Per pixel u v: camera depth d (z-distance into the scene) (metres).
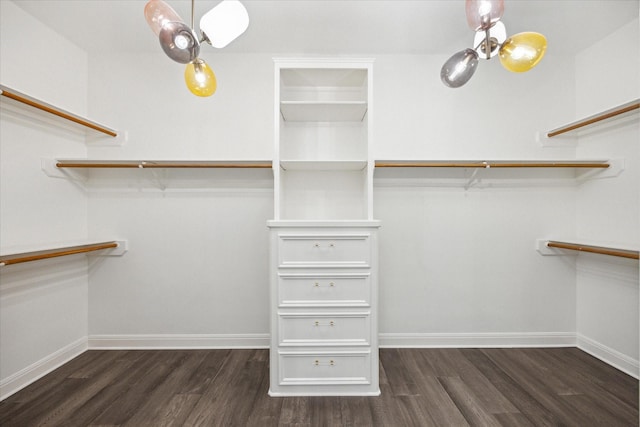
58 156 2.32
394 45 2.49
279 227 2.02
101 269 2.59
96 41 2.42
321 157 2.61
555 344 2.65
